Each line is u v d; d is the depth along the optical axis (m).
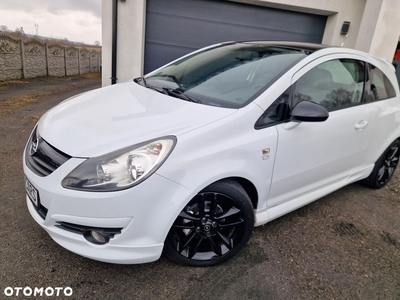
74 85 11.64
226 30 5.61
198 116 1.85
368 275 2.11
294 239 2.42
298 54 2.39
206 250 2.04
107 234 1.63
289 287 1.92
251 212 2.02
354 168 2.91
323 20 5.95
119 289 1.79
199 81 2.45
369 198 3.24
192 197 1.71
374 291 1.97
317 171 2.44
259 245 2.30
